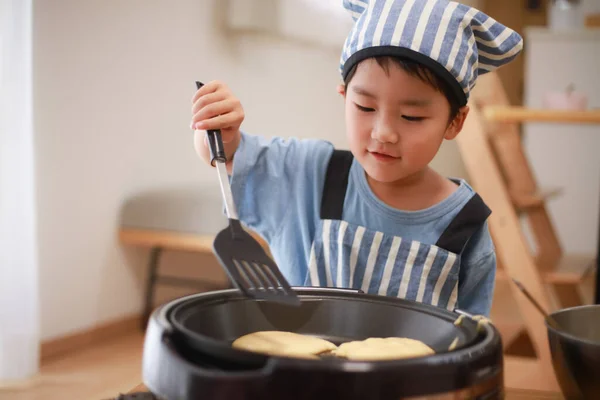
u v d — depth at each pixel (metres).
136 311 2.72
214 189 2.99
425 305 0.64
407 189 0.84
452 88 0.72
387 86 0.69
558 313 0.67
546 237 2.49
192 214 2.69
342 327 0.66
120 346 2.45
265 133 3.25
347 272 0.82
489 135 2.35
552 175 3.68
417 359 0.45
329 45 3.73
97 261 2.51
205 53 2.91
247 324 0.64
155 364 0.48
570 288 2.18
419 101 0.70
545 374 1.69
